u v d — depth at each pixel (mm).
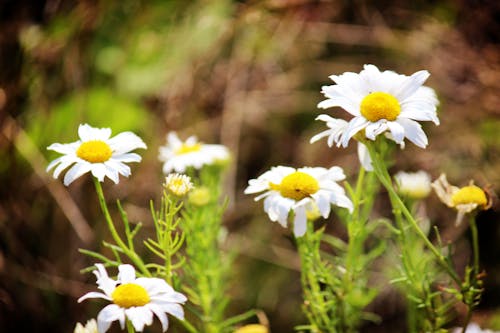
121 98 802
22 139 765
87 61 797
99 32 812
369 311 771
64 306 749
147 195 788
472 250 780
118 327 718
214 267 644
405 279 592
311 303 610
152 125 802
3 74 767
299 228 570
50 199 769
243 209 813
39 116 778
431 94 574
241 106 826
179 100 807
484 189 575
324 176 575
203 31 831
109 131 576
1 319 741
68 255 760
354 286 622
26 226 759
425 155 804
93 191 775
